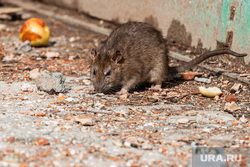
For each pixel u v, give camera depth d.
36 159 4.59
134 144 5.17
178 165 4.60
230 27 9.02
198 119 6.37
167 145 5.27
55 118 6.24
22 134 5.34
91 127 5.91
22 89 7.74
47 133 5.47
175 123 6.20
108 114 6.60
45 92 7.67
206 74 8.98
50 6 19.27
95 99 7.47
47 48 12.06
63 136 5.42
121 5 13.88
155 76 8.27
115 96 7.77
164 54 8.34
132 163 4.62
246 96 7.48
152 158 4.79
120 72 7.83
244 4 8.49
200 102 7.35
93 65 7.80
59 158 4.67
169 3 11.34
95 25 14.95
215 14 9.50
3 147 4.87
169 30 11.55
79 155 4.74
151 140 5.44
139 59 8.00
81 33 14.43
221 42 9.34
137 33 8.16
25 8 19.55
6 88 7.88
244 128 5.92
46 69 9.67
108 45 8.10
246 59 8.59
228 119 6.33
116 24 14.47
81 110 6.74
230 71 8.66
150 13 12.32
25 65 9.94
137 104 7.25
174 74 8.86
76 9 17.39
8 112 6.35
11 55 10.71
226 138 5.48
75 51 11.73
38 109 6.65
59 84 7.70
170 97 7.64
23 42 12.13
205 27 9.94
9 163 4.42
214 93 7.51
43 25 12.17
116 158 4.76
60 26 15.68
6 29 14.95
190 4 10.45
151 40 8.22
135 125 6.10
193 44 10.56
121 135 5.61
